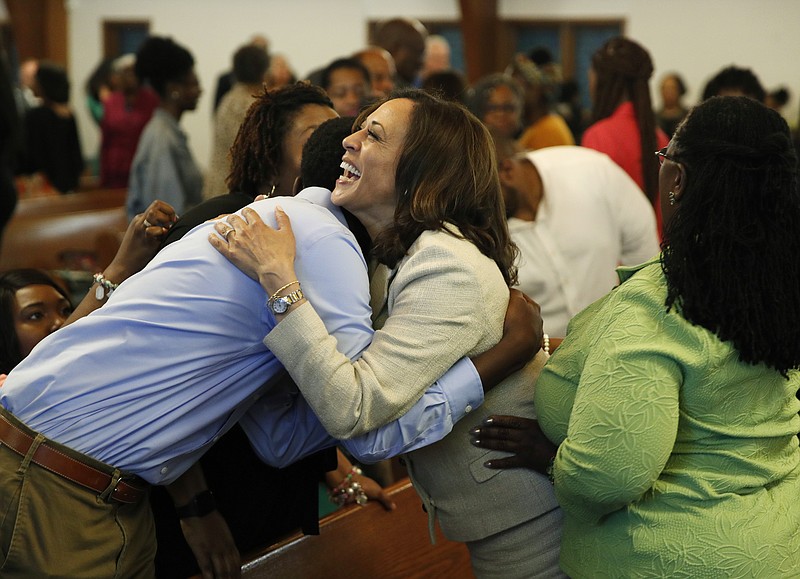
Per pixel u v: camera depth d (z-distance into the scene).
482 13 14.64
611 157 4.20
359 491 2.54
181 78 5.01
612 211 3.52
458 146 1.91
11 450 1.77
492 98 4.79
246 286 1.79
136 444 1.79
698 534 1.75
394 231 1.89
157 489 2.21
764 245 1.69
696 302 1.70
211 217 2.18
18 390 1.78
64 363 1.77
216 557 2.08
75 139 9.28
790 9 12.88
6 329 2.36
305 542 2.32
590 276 3.46
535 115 6.03
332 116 2.39
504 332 1.92
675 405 1.70
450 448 1.99
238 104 3.98
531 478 1.99
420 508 2.64
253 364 1.84
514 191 3.41
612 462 1.69
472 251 1.88
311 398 1.75
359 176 1.93
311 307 1.75
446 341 1.81
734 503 1.76
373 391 1.75
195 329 1.77
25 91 10.35
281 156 2.38
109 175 9.09
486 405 1.99
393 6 15.40
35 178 9.09
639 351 1.70
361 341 1.81
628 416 1.68
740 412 1.77
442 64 8.65
